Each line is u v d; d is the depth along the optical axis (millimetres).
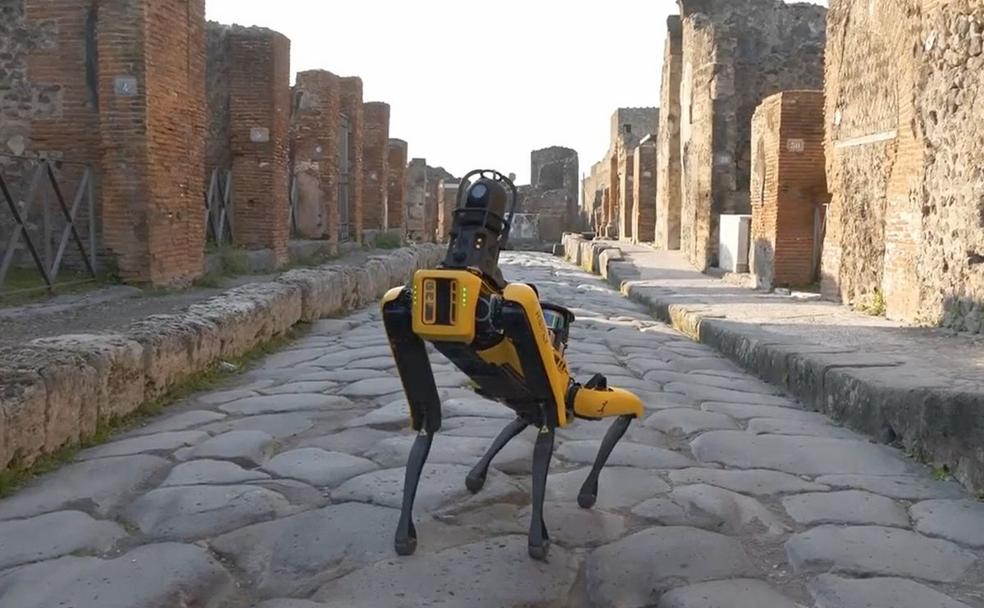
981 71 7711
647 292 14508
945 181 8445
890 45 10008
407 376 3723
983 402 4605
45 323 8250
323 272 12062
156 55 11234
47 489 4500
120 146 11055
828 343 7887
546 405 3732
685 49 23609
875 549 3826
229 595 3494
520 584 3504
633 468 5031
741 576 3582
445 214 44219
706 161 20031
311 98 19812
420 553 3768
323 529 3990
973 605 3352
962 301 8242
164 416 6145
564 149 54562
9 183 11414
